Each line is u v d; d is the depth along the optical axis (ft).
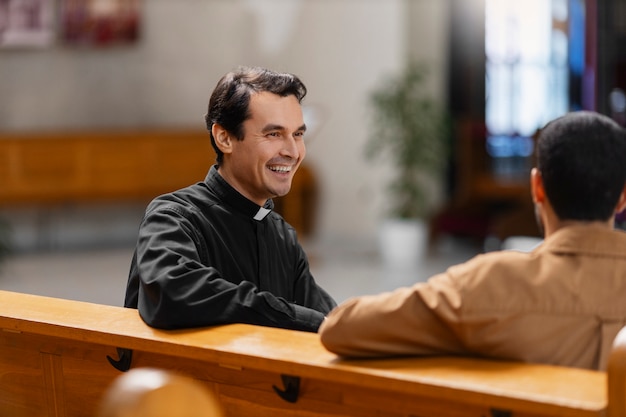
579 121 7.42
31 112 37.14
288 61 37.86
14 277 30.99
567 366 7.16
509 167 37.40
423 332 7.22
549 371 6.97
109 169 35.37
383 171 35.65
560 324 7.09
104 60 37.81
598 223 7.39
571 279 7.14
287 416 8.06
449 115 34.63
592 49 37.45
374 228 36.04
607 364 6.48
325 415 7.84
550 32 37.55
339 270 31.60
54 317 9.11
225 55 38.37
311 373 7.43
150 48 38.14
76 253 35.63
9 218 36.76
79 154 35.06
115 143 35.47
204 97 38.52
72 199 35.12
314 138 37.52
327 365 7.35
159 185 35.91
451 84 36.70
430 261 32.99
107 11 37.14
